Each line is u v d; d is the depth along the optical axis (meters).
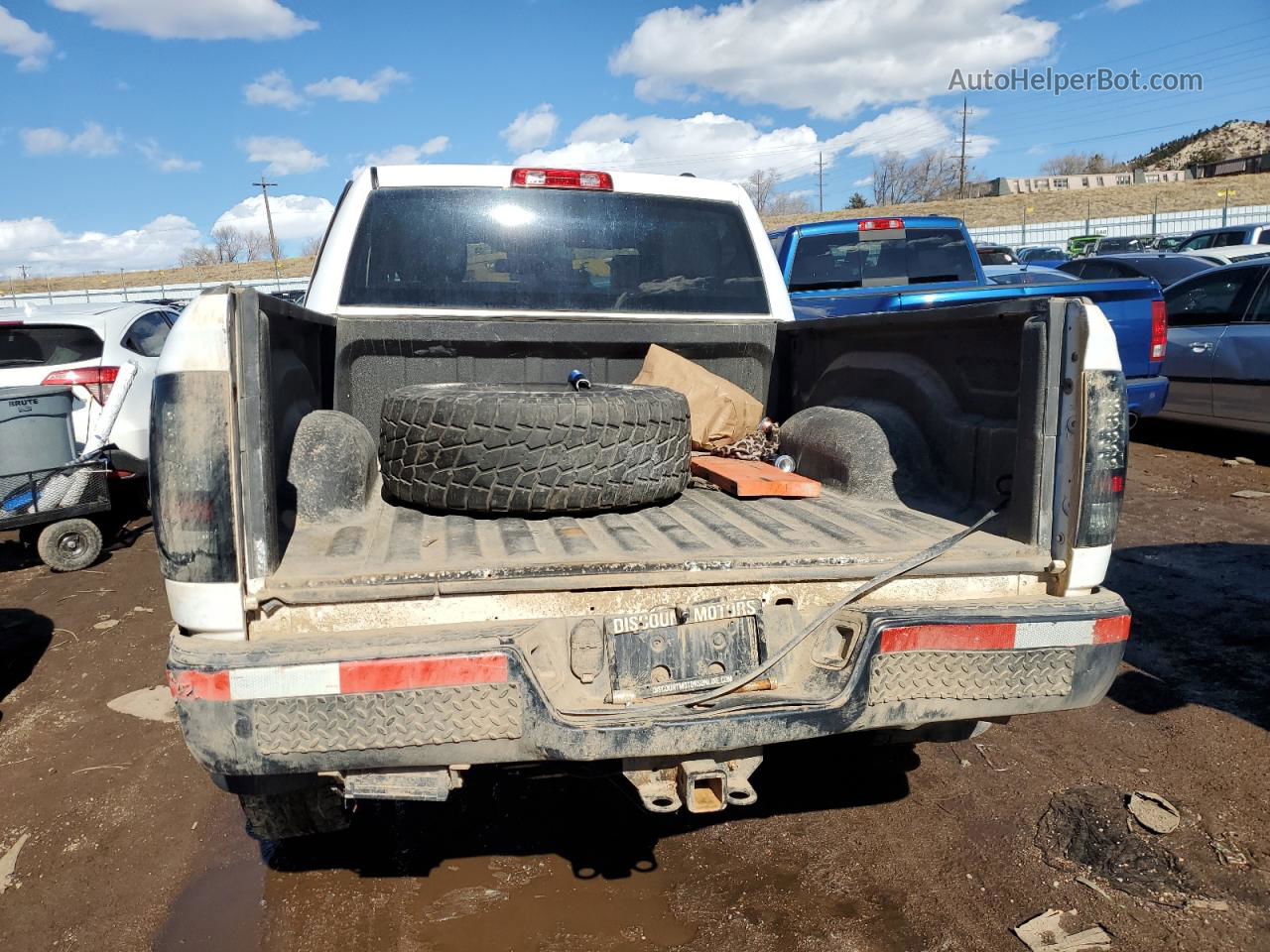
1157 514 6.90
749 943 2.64
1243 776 3.42
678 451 3.04
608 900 2.85
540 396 2.83
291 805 2.72
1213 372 8.40
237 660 2.12
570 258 3.74
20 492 6.52
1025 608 2.53
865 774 3.59
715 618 2.47
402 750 2.21
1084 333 2.51
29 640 5.42
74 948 2.70
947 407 3.15
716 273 3.97
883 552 2.55
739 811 3.36
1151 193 59.31
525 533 2.71
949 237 8.47
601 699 2.39
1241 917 2.69
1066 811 3.26
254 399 2.21
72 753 3.96
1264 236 19.00
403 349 3.52
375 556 2.41
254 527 2.23
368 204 3.52
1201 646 4.57
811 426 3.52
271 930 2.74
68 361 7.16
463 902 2.85
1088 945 2.59
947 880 2.92
